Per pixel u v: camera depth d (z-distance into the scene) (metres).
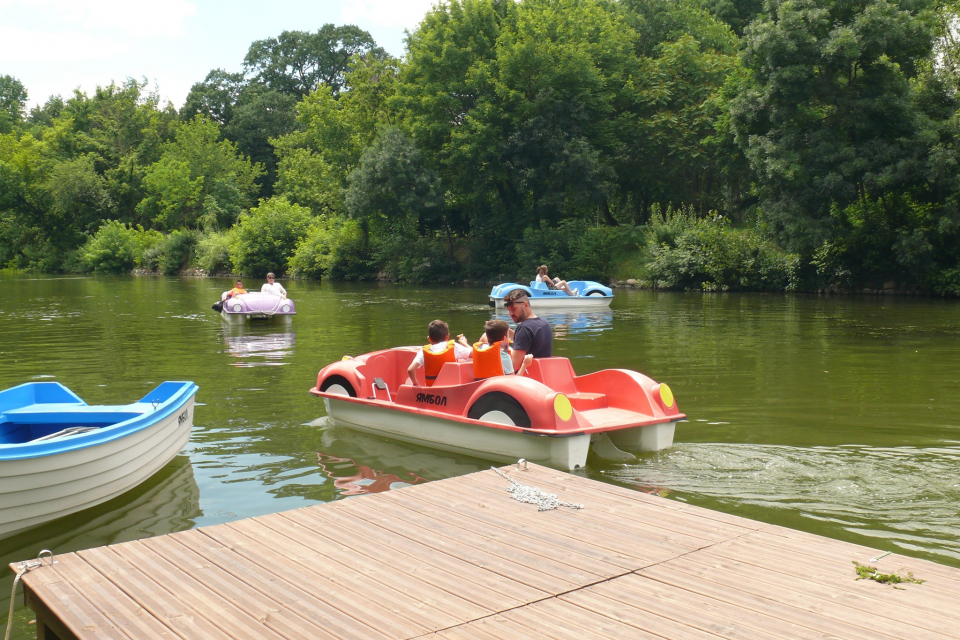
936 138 22.34
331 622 2.81
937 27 24.88
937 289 23.00
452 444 6.14
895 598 2.97
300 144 61.00
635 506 4.14
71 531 4.53
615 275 30.95
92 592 3.07
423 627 2.77
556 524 3.85
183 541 3.64
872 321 16.02
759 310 19.00
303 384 9.22
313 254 42.53
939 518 4.44
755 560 3.37
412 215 35.44
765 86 24.88
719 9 41.56
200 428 7.02
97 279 43.72
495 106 33.88
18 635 3.37
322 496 5.10
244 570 3.29
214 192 58.16
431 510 4.07
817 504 4.69
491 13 35.56
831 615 2.84
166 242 52.38
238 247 46.28
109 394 8.68
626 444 5.97
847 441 6.20
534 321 6.63
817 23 23.39
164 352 12.12
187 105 74.88
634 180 36.22
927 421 6.88
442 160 35.78
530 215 35.12
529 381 5.71
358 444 6.45
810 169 23.78
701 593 3.04
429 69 35.62
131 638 2.70
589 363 10.44
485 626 2.78
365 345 12.88
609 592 3.05
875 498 4.78
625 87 34.81
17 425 5.73
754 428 6.68
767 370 9.76
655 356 11.07
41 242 59.41
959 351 11.41
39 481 4.44
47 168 59.91
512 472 4.80
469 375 6.59
